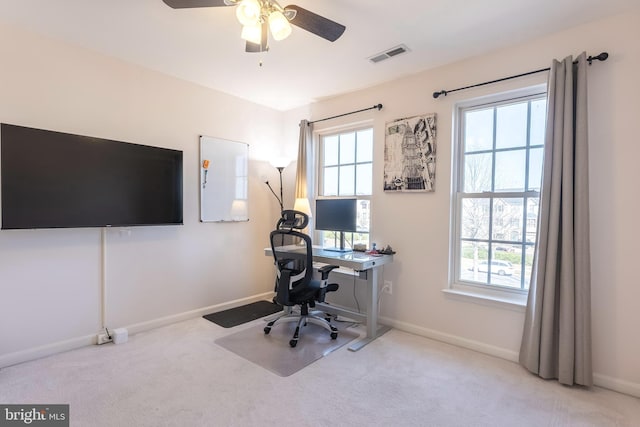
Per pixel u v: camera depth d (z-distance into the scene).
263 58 2.72
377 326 3.14
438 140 2.84
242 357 2.48
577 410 1.88
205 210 3.39
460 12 2.04
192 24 2.22
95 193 2.55
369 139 3.44
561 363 2.12
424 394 2.03
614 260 2.09
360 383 2.14
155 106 3.00
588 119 2.15
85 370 2.25
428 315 2.91
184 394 1.99
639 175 2.01
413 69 2.89
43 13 2.11
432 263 2.89
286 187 4.14
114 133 2.75
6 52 2.25
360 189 3.51
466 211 2.81
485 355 2.56
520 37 2.35
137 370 2.27
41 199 2.30
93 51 2.62
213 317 3.35
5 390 2.00
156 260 3.05
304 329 3.06
